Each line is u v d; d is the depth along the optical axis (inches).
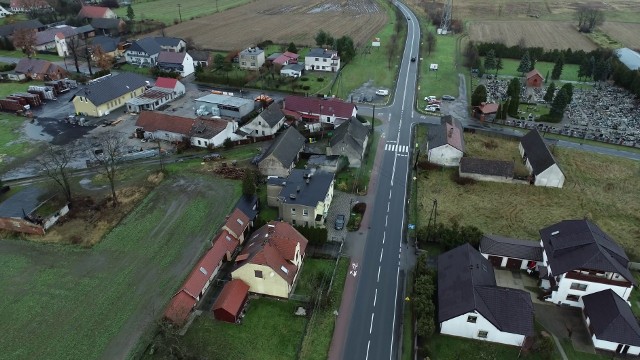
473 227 2440.9
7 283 2240.4
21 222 2566.4
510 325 1892.2
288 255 2202.3
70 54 5723.4
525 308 1923.0
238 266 2171.5
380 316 2064.5
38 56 5664.4
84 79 4896.7
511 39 6496.1
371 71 5187.0
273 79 4795.8
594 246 2043.6
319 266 2347.4
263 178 3085.6
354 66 5334.6
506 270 2337.6
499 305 1934.1
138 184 3036.4
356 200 2878.9
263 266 2075.5
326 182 2709.2
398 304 2128.4
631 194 2997.0
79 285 2229.3
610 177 3184.1
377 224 2664.9
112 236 2561.5
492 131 3794.3
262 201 2869.1
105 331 1987.0
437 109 4195.4
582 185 3085.6
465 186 3058.6
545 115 4060.0
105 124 3885.3
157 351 1883.6
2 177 3120.1
